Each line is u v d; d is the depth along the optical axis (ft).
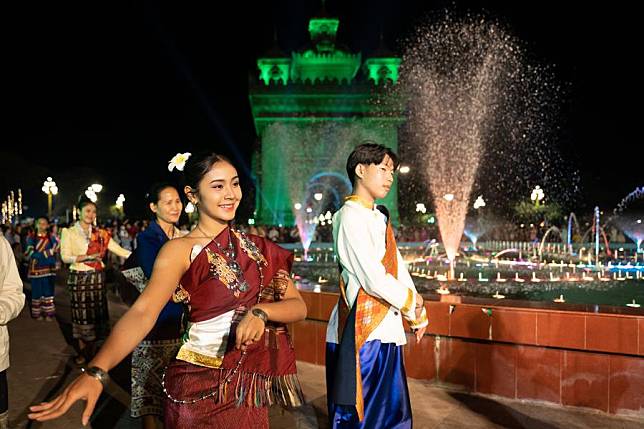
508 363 14.12
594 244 76.43
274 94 126.82
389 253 9.21
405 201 134.41
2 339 10.64
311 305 17.76
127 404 15.07
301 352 18.16
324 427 12.91
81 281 18.92
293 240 96.02
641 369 12.76
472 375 14.62
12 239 49.96
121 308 30.66
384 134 128.47
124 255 20.10
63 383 17.08
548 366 13.66
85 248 18.94
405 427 8.96
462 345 14.79
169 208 12.32
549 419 12.79
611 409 13.03
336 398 8.63
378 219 9.34
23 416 14.08
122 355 5.52
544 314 13.60
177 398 6.38
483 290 31.14
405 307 8.78
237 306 6.47
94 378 5.17
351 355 8.70
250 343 5.87
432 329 15.05
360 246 8.83
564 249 72.49
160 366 11.57
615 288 31.99
